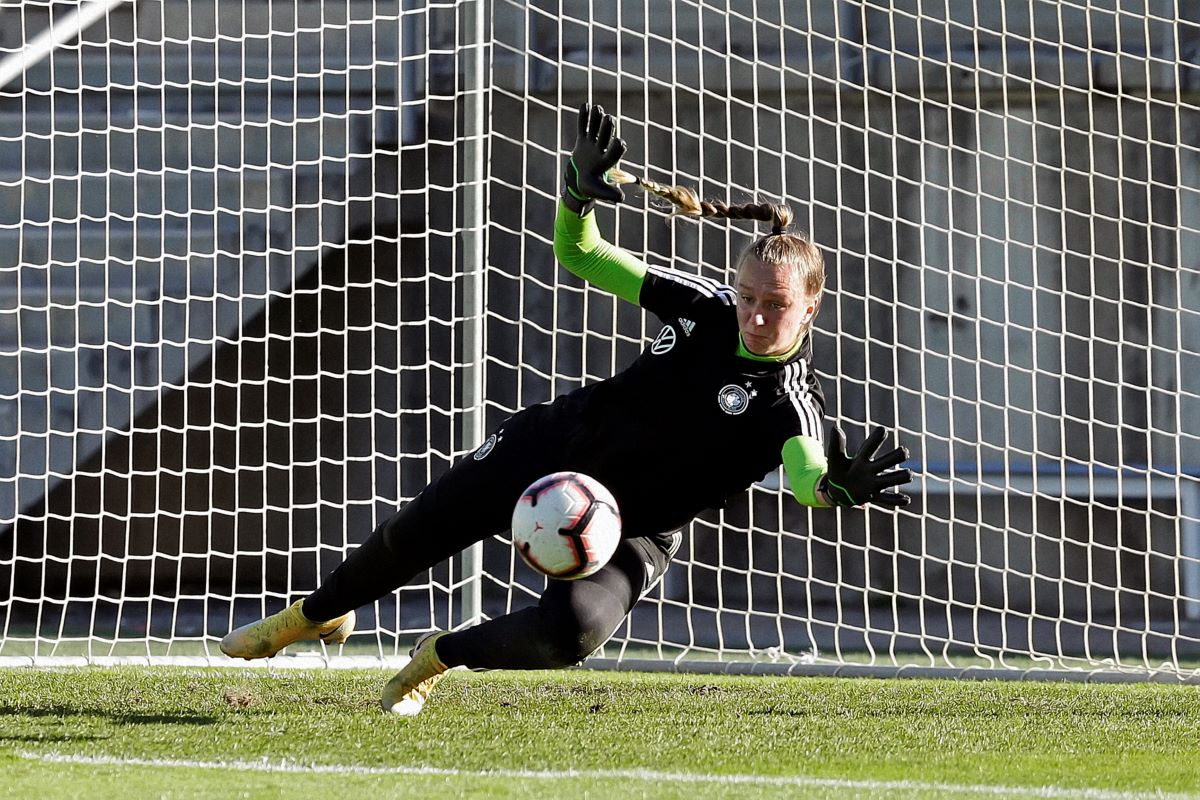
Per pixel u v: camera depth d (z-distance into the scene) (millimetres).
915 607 27891
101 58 27688
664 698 15367
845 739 12617
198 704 14211
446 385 28812
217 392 29781
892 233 27219
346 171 25266
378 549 11906
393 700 13008
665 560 11695
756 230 27375
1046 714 14664
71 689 15461
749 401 10469
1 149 27109
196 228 26547
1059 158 27656
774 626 26078
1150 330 25484
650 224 27469
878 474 8680
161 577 29484
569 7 27703
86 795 9367
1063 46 27641
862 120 27844
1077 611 27625
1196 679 18328
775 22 27766
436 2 27672
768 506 28312
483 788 9727
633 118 27734
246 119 27422
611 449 10891
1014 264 27719
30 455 25609
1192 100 27500
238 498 29281
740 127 27797
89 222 26688
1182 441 27688
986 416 27828
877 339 27750
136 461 29734
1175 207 27594
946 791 10031
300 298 29281
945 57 27734
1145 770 11164
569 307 28281
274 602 28094
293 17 27891
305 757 11000
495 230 28141
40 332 26156
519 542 10492
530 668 11141
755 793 9742
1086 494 27688
